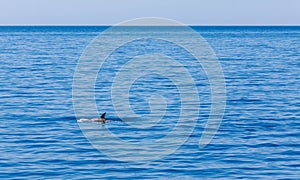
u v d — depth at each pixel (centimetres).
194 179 5738
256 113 9712
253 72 17525
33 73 17050
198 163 6316
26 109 10088
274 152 6838
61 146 7069
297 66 19925
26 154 6669
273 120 9019
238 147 7075
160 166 6181
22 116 9319
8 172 5919
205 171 6019
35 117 9200
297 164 6312
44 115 9394
